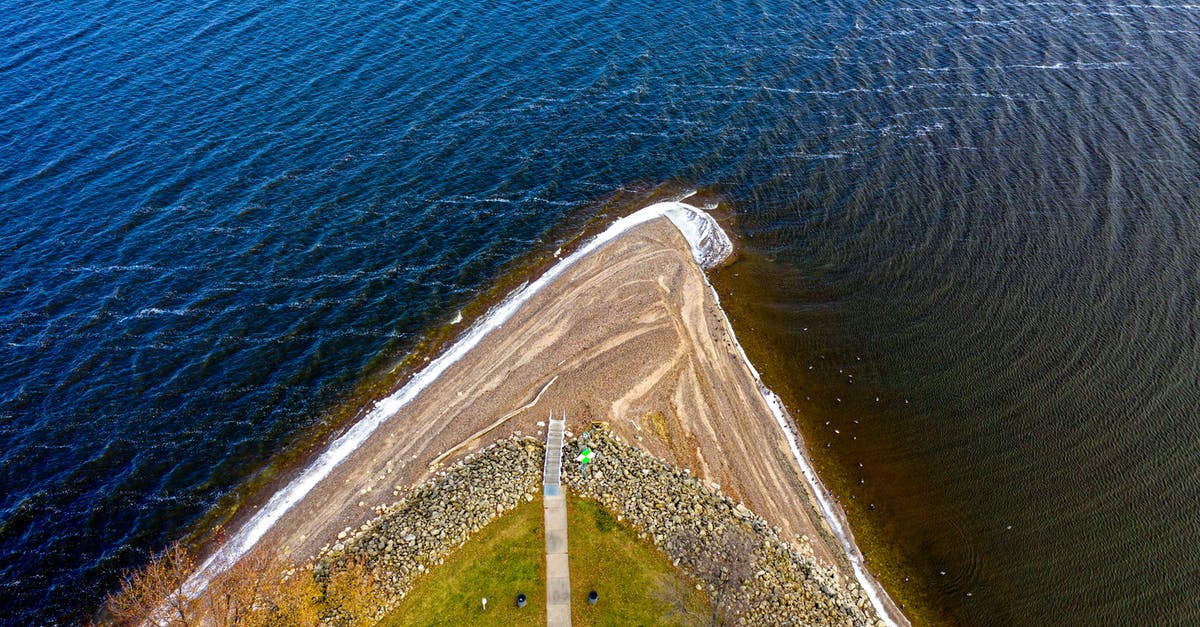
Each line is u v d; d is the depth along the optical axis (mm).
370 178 89250
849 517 60031
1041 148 94188
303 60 105812
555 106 101500
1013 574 55625
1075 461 61875
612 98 103438
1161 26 116625
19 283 74625
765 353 73000
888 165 93312
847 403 68312
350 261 80562
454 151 93938
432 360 72375
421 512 57250
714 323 75812
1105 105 100562
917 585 55719
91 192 84000
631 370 70625
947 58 110875
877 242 83688
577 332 74562
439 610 51094
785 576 54375
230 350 71125
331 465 63000
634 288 79375
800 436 65875
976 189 89000
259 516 59281
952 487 61281
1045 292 76188
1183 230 81750
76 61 102938
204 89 99375
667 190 91812
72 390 66625
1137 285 76000
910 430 65625
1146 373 67812
